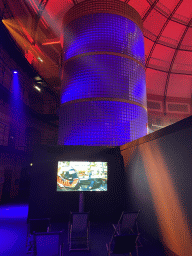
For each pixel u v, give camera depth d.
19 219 8.14
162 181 4.90
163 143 4.91
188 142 3.91
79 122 9.44
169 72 21.73
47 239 3.30
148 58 20.72
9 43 12.18
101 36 10.08
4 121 13.02
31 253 4.55
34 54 17.97
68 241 5.27
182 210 4.03
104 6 10.39
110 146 8.61
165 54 20.97
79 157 8.33
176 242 4.23
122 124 9.40
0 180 12.59
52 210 7.63
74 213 4.75
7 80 13.30
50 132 21.66
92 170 7.95
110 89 9.61
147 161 5.83
